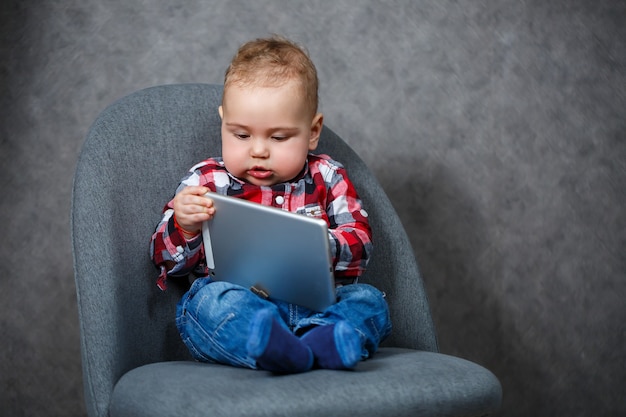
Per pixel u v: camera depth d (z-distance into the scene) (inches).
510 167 86.2
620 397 87.9
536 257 86.8
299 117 58.3
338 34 83.6
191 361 57.8
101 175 57.6
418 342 63.0
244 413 43.6
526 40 86.0
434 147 85.1
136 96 63.4
